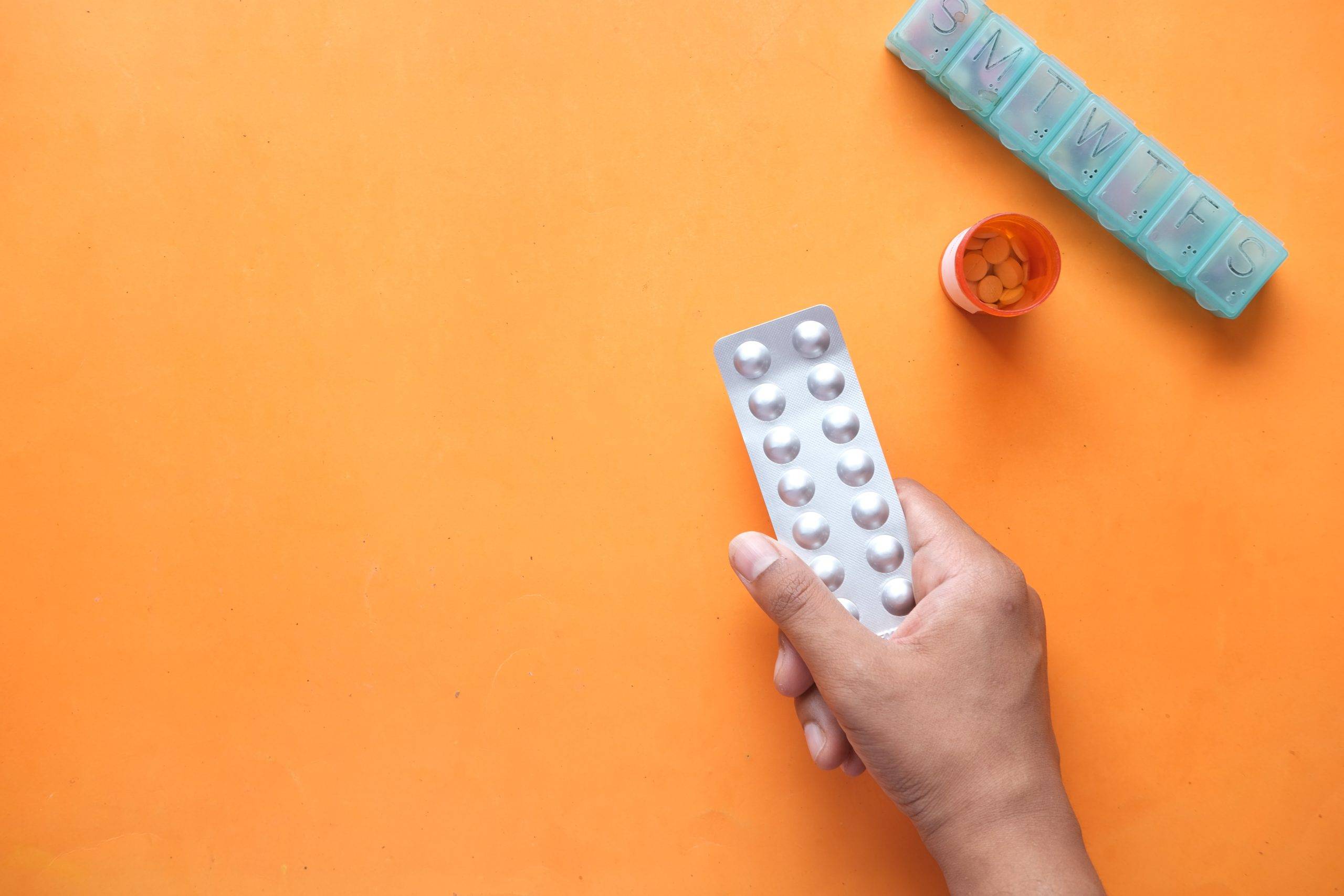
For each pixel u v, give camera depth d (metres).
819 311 0.53
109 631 0.55
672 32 0.55
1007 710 0.50
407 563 0.55
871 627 0.53
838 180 0.55
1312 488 0.55
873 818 0.55
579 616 0.55
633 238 0.55
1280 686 0.55
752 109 0.55
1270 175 0.55
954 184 0.55
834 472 0.53
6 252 0.56
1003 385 0.55
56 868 0.55
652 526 0.55
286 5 0.55
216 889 0.55
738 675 0.55
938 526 0.52
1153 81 0.56
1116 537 0.55
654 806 0.55
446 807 0.55
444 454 0.55
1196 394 0.55
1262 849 0.55
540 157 0.55
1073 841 0.49
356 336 0.55
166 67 0.55
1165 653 0.55
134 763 0.55
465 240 0.55
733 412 0.55
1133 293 0.55
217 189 0.55
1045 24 0.56
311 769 0.55
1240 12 0.55
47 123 0.55
